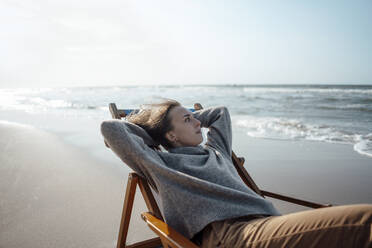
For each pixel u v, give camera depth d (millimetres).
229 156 1709
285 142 5262
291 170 3604
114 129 1321
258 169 3684
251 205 1231
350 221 794
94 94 27312
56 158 4188
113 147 1337
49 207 2492
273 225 983
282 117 8945
